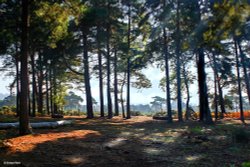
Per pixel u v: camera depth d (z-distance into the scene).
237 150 11.82
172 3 21.06
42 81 37.84
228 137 14.83
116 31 32.94
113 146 12.60
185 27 19.22
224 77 28.89
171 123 23.77
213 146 12.77
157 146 12.91
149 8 24.20
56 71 37.44
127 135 15.77
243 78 34.47
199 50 22.14
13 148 11.18
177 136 15.59
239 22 6.91
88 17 26.11
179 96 25.84
